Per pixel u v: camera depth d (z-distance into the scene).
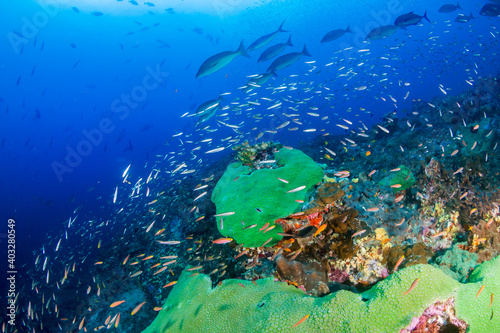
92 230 12.98
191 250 6.28
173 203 9.00
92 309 7.53
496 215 4.08
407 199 4.81
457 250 3.38
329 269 3.60
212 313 3.07
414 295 2.17
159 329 3.42
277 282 3.18
